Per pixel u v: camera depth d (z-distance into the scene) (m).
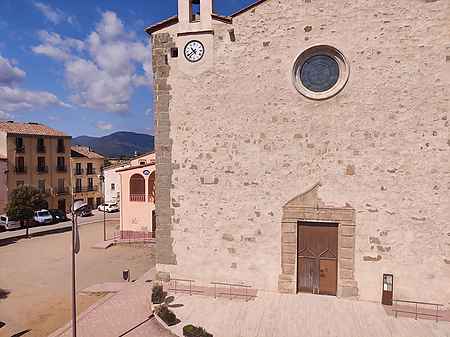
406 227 12.27
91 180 47.94
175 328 11.23
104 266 20.50
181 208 14.45
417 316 11.56
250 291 13.67
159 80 14.42
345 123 12.65
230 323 11.41
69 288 16.77
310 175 13.07
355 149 12.60
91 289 15.95
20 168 37.91
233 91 13.66
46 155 40.91
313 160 13.02
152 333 11.18
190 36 13.98
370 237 12.60
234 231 13.92
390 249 12.44
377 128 12.37
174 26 14.18
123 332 11.30
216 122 13.91
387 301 12.32
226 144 13.85
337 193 12.84
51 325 12.77
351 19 12.39
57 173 42.22
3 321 13.17
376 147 12.41
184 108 14.22
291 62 13.02
